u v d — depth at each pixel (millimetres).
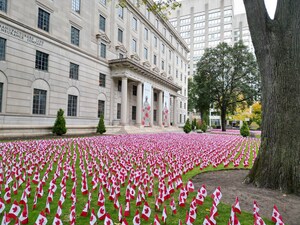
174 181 5848
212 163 8727
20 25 18328
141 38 38219
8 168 6484
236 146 16062
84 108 25422
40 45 20156
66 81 23000
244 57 38531
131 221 3416
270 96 5500
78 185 5305
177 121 54438
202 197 4230
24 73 18719
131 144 13695
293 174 5008
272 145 5383
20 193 4668
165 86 42125
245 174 7059
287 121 5230
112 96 30141
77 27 24828
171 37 52781
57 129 18484
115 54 31359
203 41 98312
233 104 43594
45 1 20812
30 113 19219
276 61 5410
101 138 17344
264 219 3627
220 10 95625
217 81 40562
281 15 5434
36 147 10867
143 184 5105
